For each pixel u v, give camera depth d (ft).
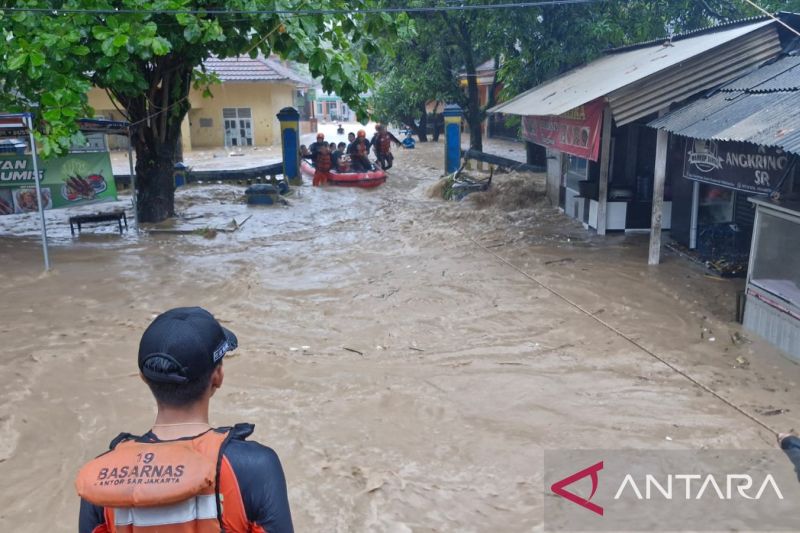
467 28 71.51
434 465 16.80
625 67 41.86
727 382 21.29
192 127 115.44
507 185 58.85
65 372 22.67
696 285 31.42
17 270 35.76
